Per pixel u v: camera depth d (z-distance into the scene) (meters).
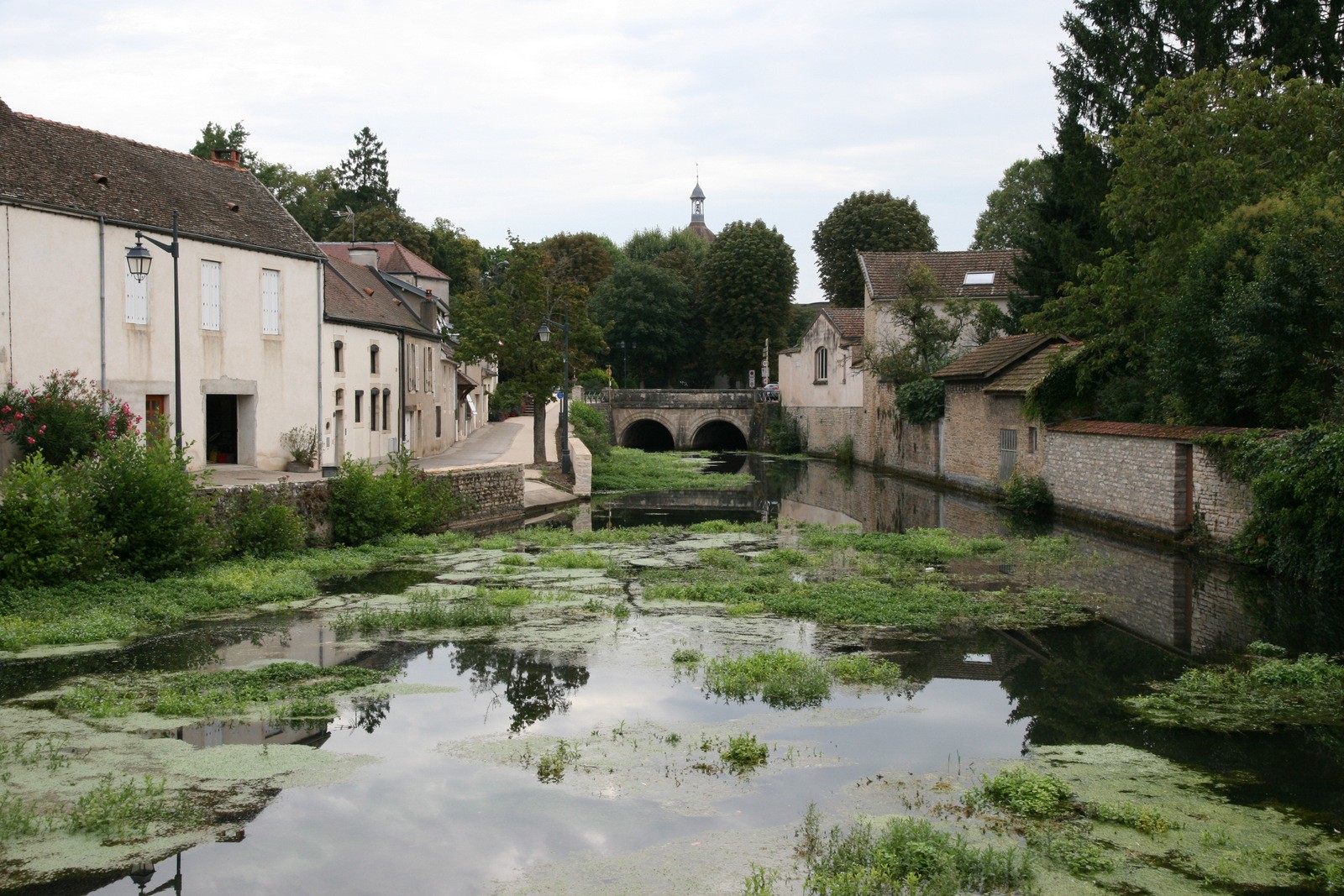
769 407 71.25
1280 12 30.59
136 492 17.16
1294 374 20.00
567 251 89.69
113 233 22.03
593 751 9.86
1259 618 15.34
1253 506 19.23
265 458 26.77
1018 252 51.69
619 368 86.62
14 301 19.98
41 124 22.67
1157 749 9.91
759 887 6.98
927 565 20.61
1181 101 26.45
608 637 14.44
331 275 33.88
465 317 40.81
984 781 8.91
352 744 10.02
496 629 14.92
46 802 8.43
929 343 44.62
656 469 48.69
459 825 8.17
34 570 15.49
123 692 11.52
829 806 8.52
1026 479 30.73
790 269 82.69
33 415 19.55
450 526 26.56
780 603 16.39
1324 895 6.98
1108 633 14.66
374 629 14.91
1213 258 22.12
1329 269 18.92
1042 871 7.34
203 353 24.55
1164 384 23.52
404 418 36.62
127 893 7.01
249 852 7.68
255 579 17.61
